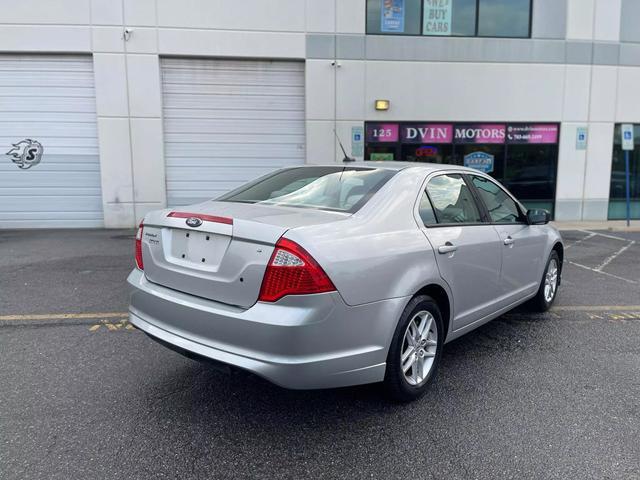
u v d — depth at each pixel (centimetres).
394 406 340
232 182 1287
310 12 1225
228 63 1241
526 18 1298
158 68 1204
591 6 1312
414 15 1259
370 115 1270
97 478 261
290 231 282
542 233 517
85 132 1230
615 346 455
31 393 353
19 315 530
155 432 306
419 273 333
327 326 281
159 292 327
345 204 343
